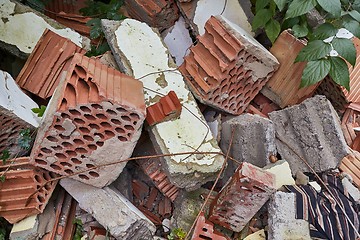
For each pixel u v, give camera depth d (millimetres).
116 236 1637
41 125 1606
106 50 1932
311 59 1740
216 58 1788
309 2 1736
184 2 1935
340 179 1726
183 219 1716
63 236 1696
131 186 1813
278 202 1616
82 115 1579
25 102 1740
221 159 1708
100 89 1575
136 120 1605
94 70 1621
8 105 1639
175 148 1702
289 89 1847
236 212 1651
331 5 1723
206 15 1929
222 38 1788
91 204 1663
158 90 1776
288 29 1864
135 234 1654
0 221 1694
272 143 1751
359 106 1875
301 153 1758
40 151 1617
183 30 1992
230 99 1829
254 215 1684
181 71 1830
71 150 1624
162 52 1831
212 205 1682
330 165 1720
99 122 1595
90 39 1966
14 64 1936
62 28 1918
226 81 1793
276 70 1850
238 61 1781
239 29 1847
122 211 1647
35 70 1823
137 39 1834
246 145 1762
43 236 1669
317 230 1591
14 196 1642
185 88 1792
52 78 1818
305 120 1741
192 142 1716
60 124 1583
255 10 1914
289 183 1698
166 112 1715
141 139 1782
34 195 1649
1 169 1642
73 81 1595
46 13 2059
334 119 1727
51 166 1646
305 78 1740
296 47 1833
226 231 1700
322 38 1771
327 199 1643
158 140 1709
